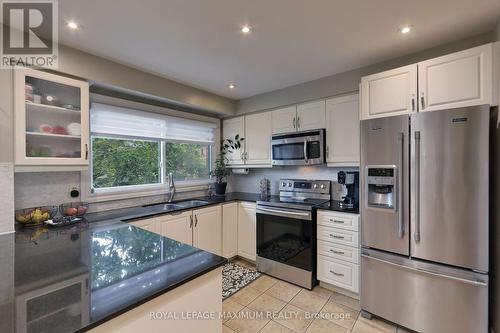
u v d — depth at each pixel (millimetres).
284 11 1585
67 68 1988
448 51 2020
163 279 1011
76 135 2072
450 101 1763
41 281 1000
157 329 952
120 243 1494
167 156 3250
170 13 1590
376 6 1543
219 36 1889
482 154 1572
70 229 1828
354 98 2580
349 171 2863
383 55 2238
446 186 1692
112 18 1636
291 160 2992
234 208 3299
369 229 2055
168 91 2793
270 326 1988
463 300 1656
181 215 2641
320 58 2293
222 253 3123
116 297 872
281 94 3152
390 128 1929
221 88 3150
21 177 2010
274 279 2797
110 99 2594
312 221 2553
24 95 1762
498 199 1566
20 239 1593
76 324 717
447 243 1697
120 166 2773
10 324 709
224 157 3867
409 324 1863
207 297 1152
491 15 1644
